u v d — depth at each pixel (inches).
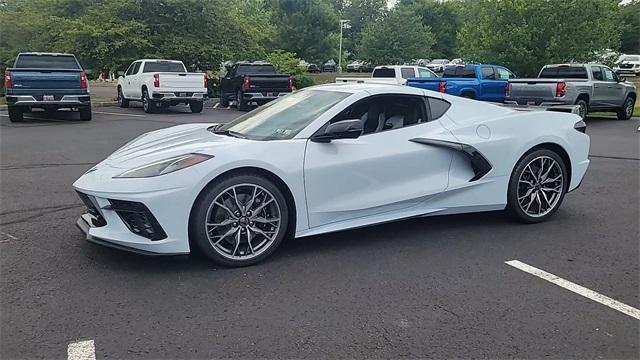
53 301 140.0
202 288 149.2
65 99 591.2
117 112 760.3
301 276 158.7
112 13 945.5
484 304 140.6
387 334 124.6
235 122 205.2
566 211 234.4
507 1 922.1
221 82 890.1
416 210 193.0
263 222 167.8
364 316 133.3
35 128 538.9
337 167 176.2
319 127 178.5
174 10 979.3
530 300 143.3
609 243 190.7
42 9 1063.6
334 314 134.3
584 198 258.4
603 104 656.4
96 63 945.5
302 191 171.9
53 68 624.7
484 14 983.0
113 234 158.4
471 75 721.6
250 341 121.0
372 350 117.7
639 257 176.7
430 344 120.3
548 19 895.1
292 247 183.6
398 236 196.7
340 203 178.9
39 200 245.3
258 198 167.3
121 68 932.6
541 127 213.5
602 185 287.6
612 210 236.2
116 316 132.3
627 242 191.9
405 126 194.9
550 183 216.7
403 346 119.4
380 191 185.2
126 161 171.3
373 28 2018.9
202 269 162.9
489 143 200.5
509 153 204.5
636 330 127.4
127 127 551.5
